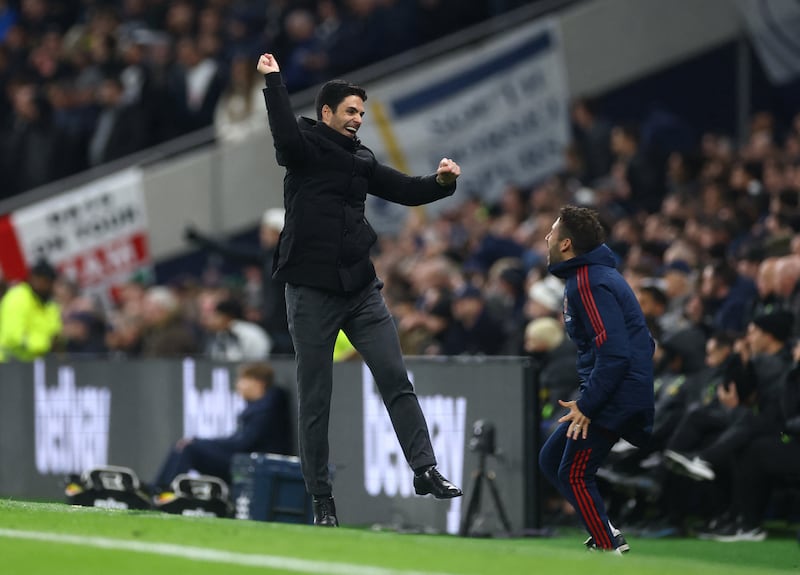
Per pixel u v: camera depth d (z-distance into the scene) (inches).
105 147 2476.6
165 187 2309.3
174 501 1409.9
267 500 1406.3
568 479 1050.1
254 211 2274.9
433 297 1726.1
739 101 2154.3
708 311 1502.2
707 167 1904.5
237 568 790.5
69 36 2795.3
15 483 1878.7
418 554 853.2
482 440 1365.7
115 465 1754.4
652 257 1652.3
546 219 1854.1
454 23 2379.4
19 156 2549.2
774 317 1374.3
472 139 2210.9
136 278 2314.2
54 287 2112.5
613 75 2222.0
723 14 2187.5
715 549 1280.8
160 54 2524.6
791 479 1343.5
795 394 1341.0
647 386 1029.8
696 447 1390.3
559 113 2210.9
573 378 1496.1
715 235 1646.2
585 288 1028.5
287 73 2384.4
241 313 1798.7
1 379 1892.2
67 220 2335.1
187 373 1672.0
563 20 2218.3
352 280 1042.1
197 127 2490.2
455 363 1432.1
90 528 941.8
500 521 1386.6
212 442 1536.7
